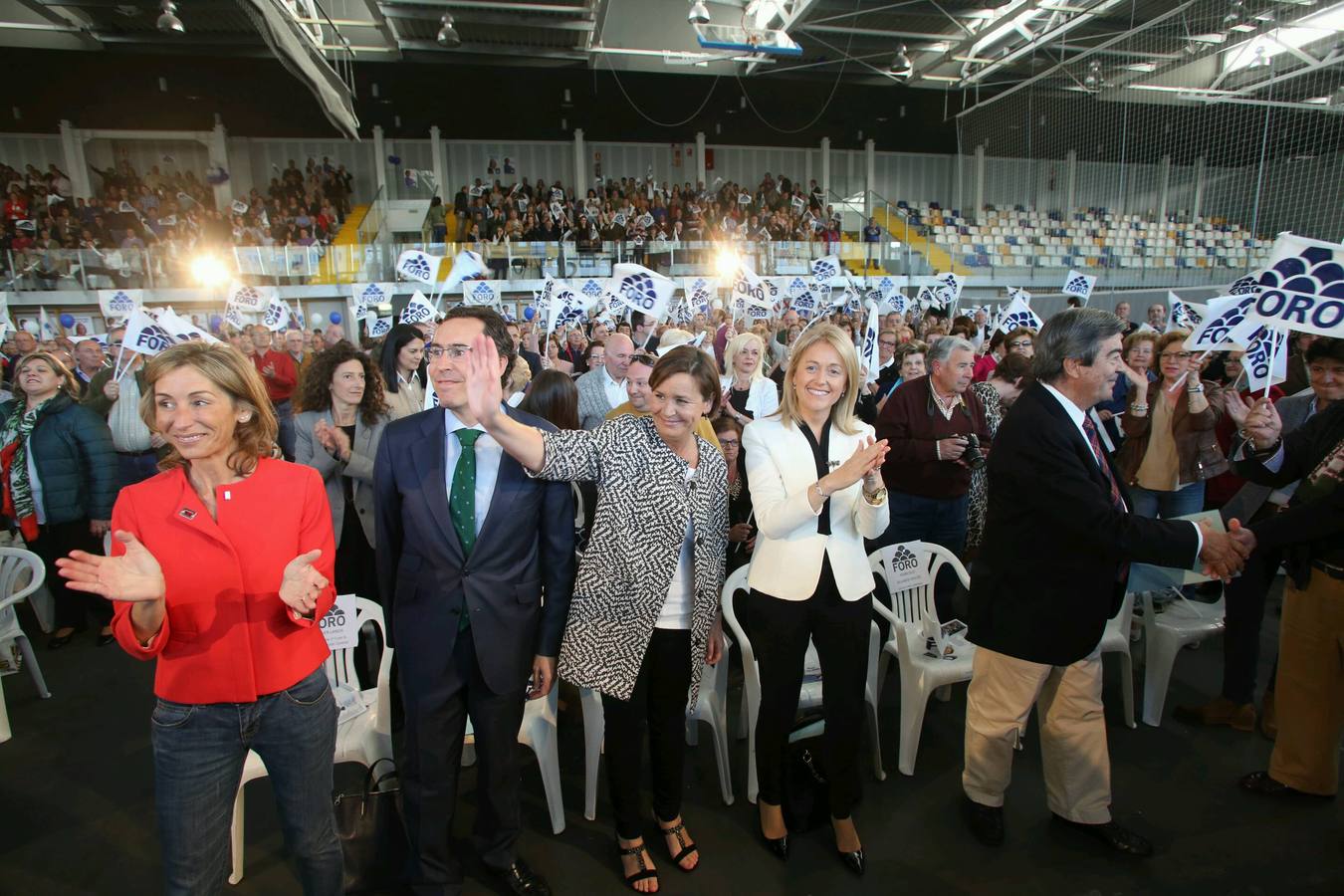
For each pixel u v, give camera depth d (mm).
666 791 2307
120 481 4746
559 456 1980
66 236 13664
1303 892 2205
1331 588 2424
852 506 2273
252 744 1688
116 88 16188
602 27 13508
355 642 2723
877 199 20219
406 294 13625
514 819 2176
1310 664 2525
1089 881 2277
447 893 2104
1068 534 2178
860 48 15141
